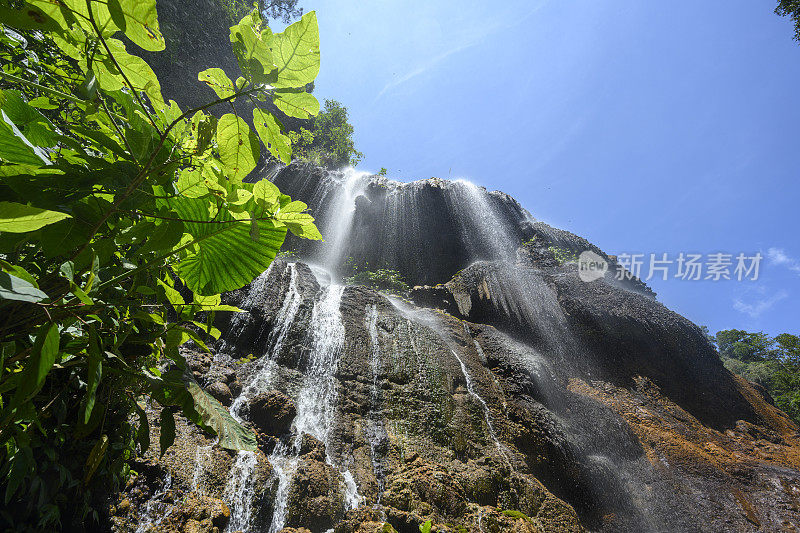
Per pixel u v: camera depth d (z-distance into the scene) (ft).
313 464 12.77
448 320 27.68
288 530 10.41
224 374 15.14
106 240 3.54
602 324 33.73
